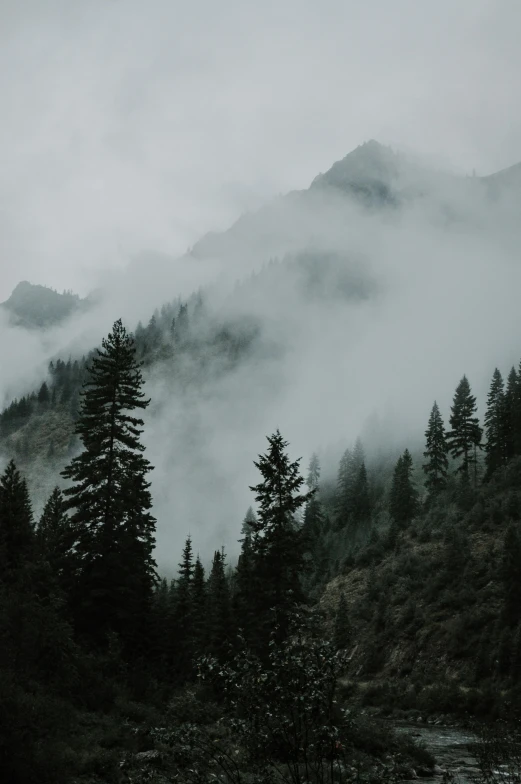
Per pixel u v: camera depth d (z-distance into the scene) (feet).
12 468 142.20
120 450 110.22
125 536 103.04
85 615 95.09
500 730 41.70
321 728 20.35
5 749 31.35
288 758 20.39
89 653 78.54
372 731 57.31
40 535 149.18
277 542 98.43
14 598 57.16
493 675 124.98
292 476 103.71
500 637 133.39
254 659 21.35
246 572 104.42
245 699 20.62
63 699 48.62
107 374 113.70
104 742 40.98
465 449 302.66
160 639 109.19
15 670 47.83
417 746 61.67
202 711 56.03
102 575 96.73
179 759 23.38
